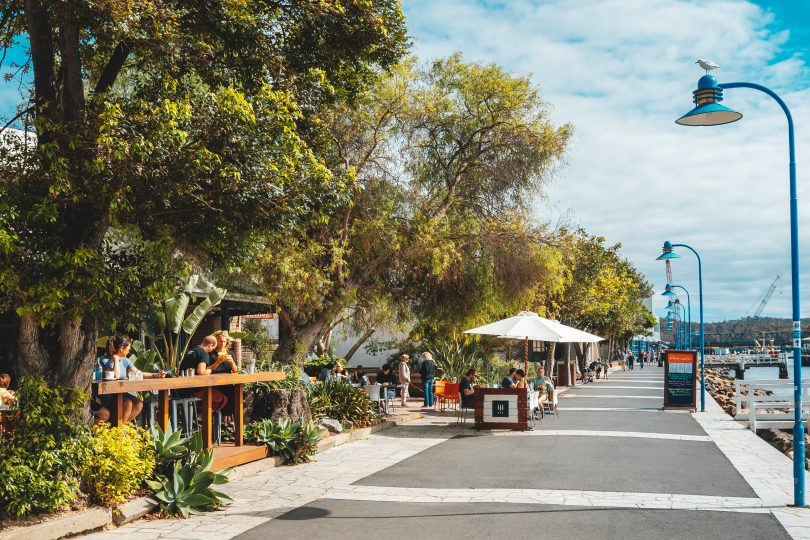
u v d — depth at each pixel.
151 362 13.83
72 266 8.07
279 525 8.00
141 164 8.15
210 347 11.67
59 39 8.88
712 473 11.26
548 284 24.50
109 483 8.09
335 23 10.23
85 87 11.81
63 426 8.04
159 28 8.65
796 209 9.52
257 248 10.31
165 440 9.27
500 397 17.44
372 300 21.25
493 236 21.61
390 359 30.98
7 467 7.30
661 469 11.62
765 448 14.24
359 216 20.17
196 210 9.19
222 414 12.15
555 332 17.89
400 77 20.38
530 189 22.92
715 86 9.94
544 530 7.72
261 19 9.99
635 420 19.91
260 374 11.73
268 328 29.30
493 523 8.02
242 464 11.13
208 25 9.28
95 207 8.43
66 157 8.18
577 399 28.69
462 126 22.50
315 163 9.82
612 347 86.31
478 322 22.97
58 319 8.14
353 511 8.66
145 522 8.17
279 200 9.45
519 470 11.53
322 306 19.64
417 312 23.39
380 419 18.05
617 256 49.97
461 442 15.15
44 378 8.32
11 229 7.57
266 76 10.45
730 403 26.42
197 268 15.33
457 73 22.70
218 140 8.92
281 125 9.48
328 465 12.10
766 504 9.02
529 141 22.20
